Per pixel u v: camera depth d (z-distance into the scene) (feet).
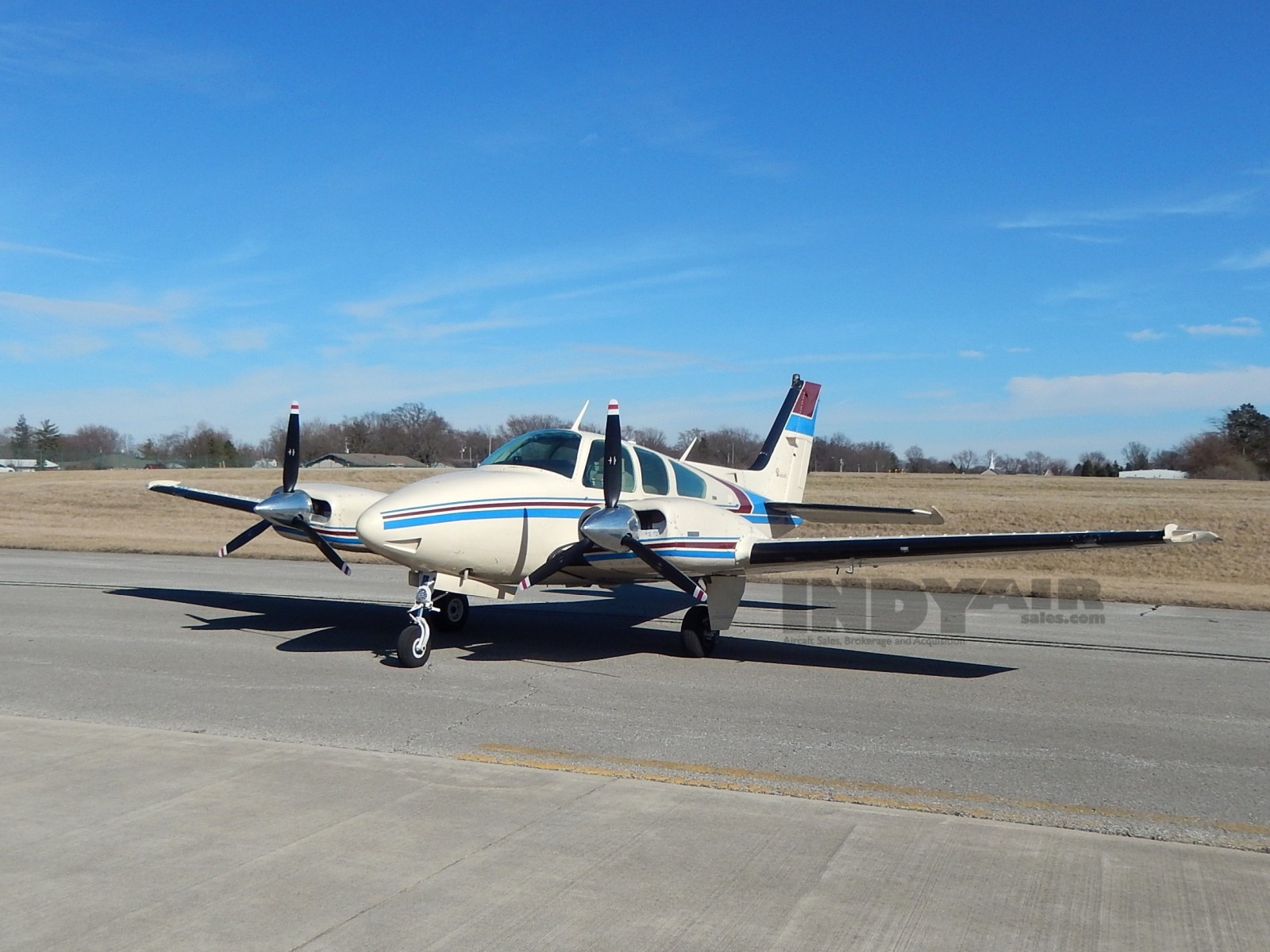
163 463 262.47
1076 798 18.63
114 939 12.12
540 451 35.78
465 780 18.60
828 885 13.98
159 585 51.85
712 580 34.35
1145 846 15.76
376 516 29.76
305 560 68.39
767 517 45.03
